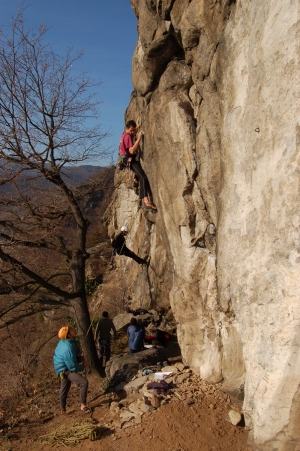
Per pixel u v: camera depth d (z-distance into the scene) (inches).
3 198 341.7
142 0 293.7
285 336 180.4
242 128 212.7
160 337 382.6
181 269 283.6
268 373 187.5
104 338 397.7
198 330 271.4
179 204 273.4
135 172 319.0
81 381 269.1
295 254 178.7
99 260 776.9
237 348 235.9
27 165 342.3
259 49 198.7
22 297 360.2
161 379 273.7
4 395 358.9
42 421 284.2
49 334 477.7
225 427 220.8
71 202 377.7
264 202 197.6
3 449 251.3
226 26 225.5
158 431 225.8
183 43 258.7
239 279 217.3
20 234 351.3
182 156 267.7
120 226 709.9
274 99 189.8
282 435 177.5
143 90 317.1
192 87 274.1
